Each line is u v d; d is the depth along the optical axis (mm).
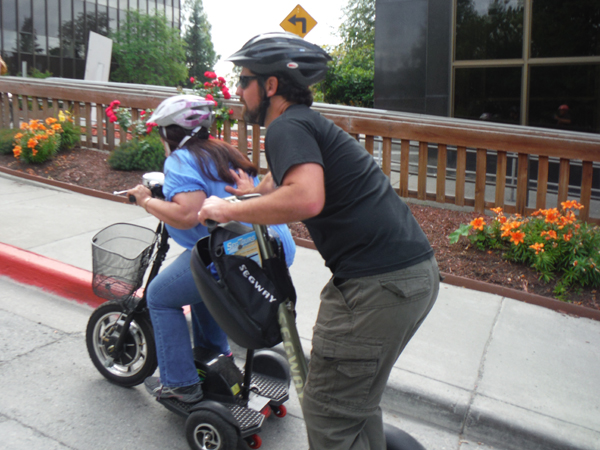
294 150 1718
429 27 8836
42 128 7504
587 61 7906
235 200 2088
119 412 2824
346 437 1896
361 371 1818
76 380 3090
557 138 5527
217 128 7027
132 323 2902
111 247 2783
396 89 9281
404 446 2127
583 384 3115
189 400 2539
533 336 3689
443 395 2932
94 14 40375
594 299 4223
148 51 38688
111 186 6750
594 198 6637
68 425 2695
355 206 1820
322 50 1979
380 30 9211
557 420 2771
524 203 5828
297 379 2025
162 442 2621
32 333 3605
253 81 1926
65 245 4859
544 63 8195
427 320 3855
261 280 2016
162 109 2473
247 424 2459
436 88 8992
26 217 5617
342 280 1874
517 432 2740
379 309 1789
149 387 2707
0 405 2812
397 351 1869
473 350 3453
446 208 6098
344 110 7137
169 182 2406
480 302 4207
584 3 7793
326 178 1824
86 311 3996
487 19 8461
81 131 8406
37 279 4324
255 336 1995
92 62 12742
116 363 2984
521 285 4430
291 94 1903
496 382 3096
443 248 5016
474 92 8781
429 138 6039
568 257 4473
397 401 3021
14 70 35406
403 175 6301
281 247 2160
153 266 2709
